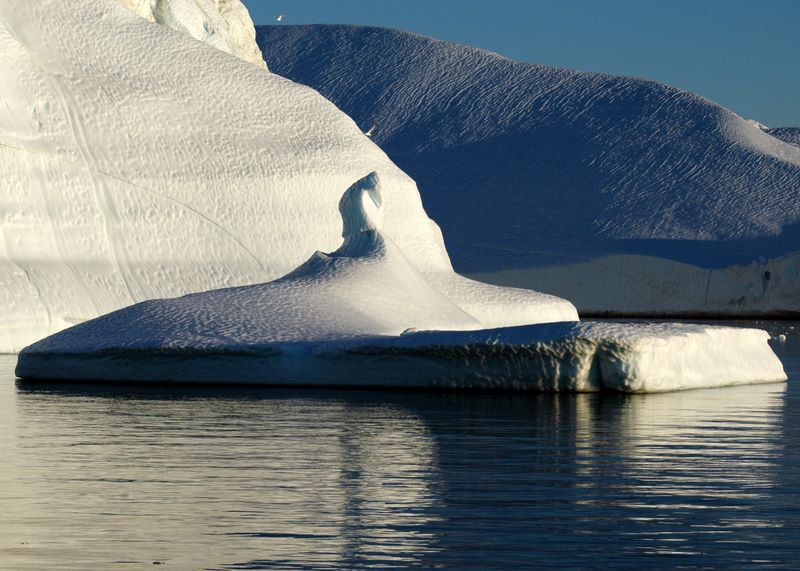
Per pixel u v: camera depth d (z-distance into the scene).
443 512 23.69
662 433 36.62
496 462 30.16
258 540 21.08
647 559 20.11
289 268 97.12
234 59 107.81
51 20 100.06
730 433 36.81
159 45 104.50
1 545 20.50
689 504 24.75
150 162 95.69
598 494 25.78
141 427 36.91
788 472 28.97
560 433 36.22
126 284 89.94
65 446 32.44
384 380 50.81
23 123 90.75
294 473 28.00
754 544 21.22
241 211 97.31
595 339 47.78
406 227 104.00
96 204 91.94
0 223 85.62
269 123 103.81
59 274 86.31
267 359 51.94
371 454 31.30
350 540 21.17
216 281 93.38
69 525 22.09
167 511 23.41
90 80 97.31
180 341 52.75
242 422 38.38
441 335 49.38
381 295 62.44
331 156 103.06
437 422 38.81
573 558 20.12
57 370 55.03
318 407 43.31
